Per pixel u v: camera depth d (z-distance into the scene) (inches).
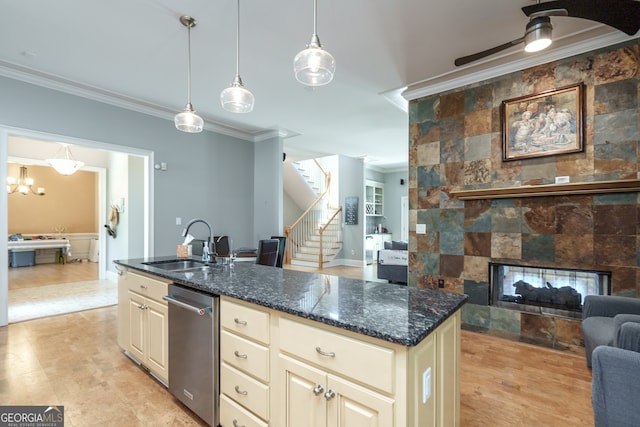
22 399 81.9
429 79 142.6
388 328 44.1
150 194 182.9
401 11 97.0
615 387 52.8
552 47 113.7
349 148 286.7
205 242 114.6
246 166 239.0
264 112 189.0
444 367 54.5
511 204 125.7
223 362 67.4
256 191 243.0
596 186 103.5
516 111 124.0
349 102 172.1
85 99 157.6
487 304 130.9
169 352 80.7
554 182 115.9
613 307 94.7
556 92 115.3
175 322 78.7
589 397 83.0
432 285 145.6
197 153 206.8
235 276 83.2
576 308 116.1
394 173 400.8
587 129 109.9
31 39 112.2
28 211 318.3
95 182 358.6
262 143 238.8
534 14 78.7
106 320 144.9
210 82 147.5
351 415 46.4
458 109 139.6
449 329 57.2
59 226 335.6
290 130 228.4
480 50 118.6
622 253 104.2
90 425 71.9
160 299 85.7
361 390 45.5
